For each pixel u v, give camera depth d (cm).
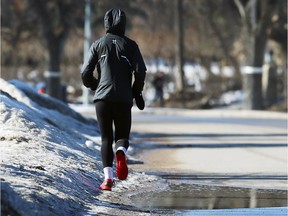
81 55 12850
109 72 1900
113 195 2000
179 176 2531
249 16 7975
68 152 2316
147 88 11744
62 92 8650
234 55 12419
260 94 8088
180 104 10375
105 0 9731
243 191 2214
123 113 1914
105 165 1941
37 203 1542
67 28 8694
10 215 1428
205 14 12169
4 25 9488
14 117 2458
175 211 1831
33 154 2103
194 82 12250
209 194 2139
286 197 2105
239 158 3133
